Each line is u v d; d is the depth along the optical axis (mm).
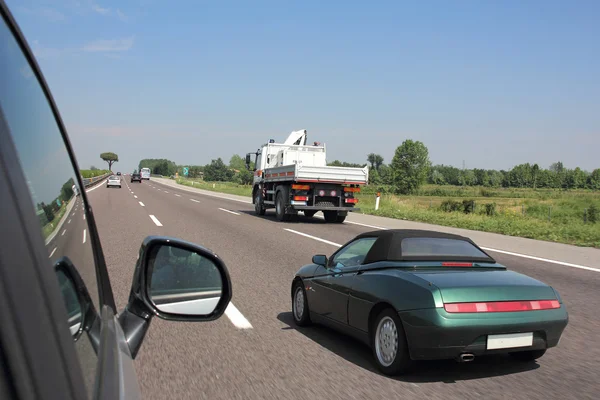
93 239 2146
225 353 5570
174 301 2402
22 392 828
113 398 1325
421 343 4645
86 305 1568
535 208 34469
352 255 6059
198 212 26891
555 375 5105
